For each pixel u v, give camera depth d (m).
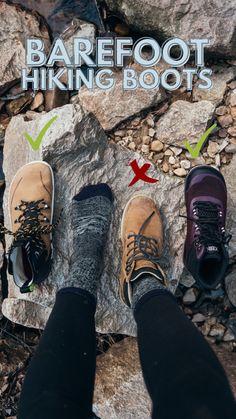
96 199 1.96
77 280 1.65
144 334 1.44
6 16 2.12
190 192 1.98
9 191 2.03
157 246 1.91
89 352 1.47
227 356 1.95
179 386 1.21
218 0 1.97
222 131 2.07
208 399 1.16
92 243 1.85
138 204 1.96
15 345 2.05
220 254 1.85
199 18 2.00
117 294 1.97
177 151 2.06
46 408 1.29
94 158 1.99
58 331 1.47
